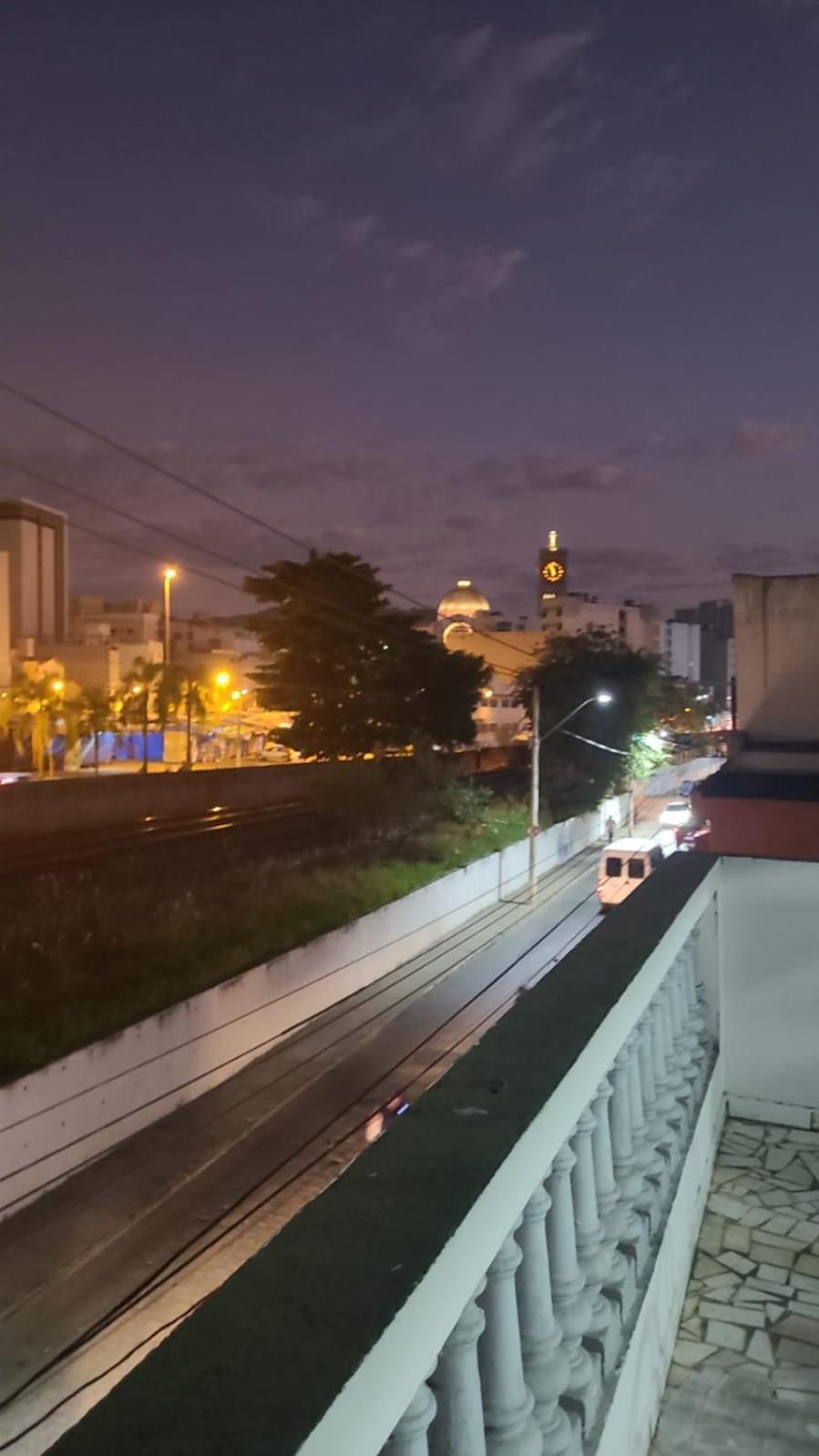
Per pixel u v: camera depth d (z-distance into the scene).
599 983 2.17
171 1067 16.70
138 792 30.39
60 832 27.50
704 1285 2.90
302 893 23.80
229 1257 12.52
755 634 19.17
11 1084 13.47
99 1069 15.11
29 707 48.97
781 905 3.85
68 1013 15.50
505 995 23.02
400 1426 1.14
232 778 34.41
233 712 63.69
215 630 101.25
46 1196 13.95
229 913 21.45
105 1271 12.20
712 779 17.89
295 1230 1.17
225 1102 17.20
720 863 3.89
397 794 32.44
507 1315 1.48
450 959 25.91
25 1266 12.27
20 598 73.25
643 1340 2.22
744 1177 3.50
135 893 21.88
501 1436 1.43
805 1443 2.27
